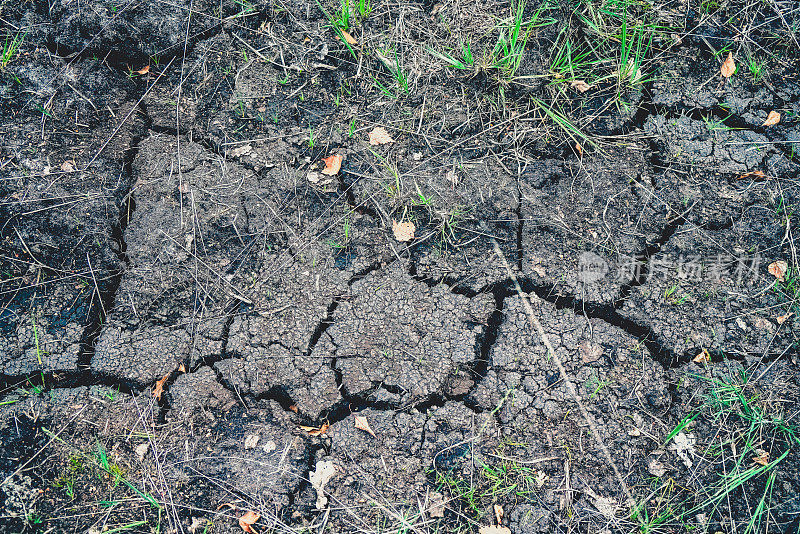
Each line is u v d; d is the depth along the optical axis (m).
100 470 1.36
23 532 1.34
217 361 1.40
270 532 1.34
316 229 1.46
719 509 1.35
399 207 1.47
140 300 1.42
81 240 1.45
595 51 1.55
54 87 1.52
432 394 1.39
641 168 1.49
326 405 1.39
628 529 1.34
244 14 1.57
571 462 1.37
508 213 1.47
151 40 1.55
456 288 1.43
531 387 1.39
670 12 1.57
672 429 1.38
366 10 1.56
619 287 1.43
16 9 1.56
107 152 1.49
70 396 1.38
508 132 1.51
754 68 1.54
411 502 1.35
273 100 1.53
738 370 1.40
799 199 1.48
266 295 1.43
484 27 1.55
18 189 1.47
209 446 1.37
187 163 1.49
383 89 1.52
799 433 1.37
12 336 1.41
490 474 1.36
